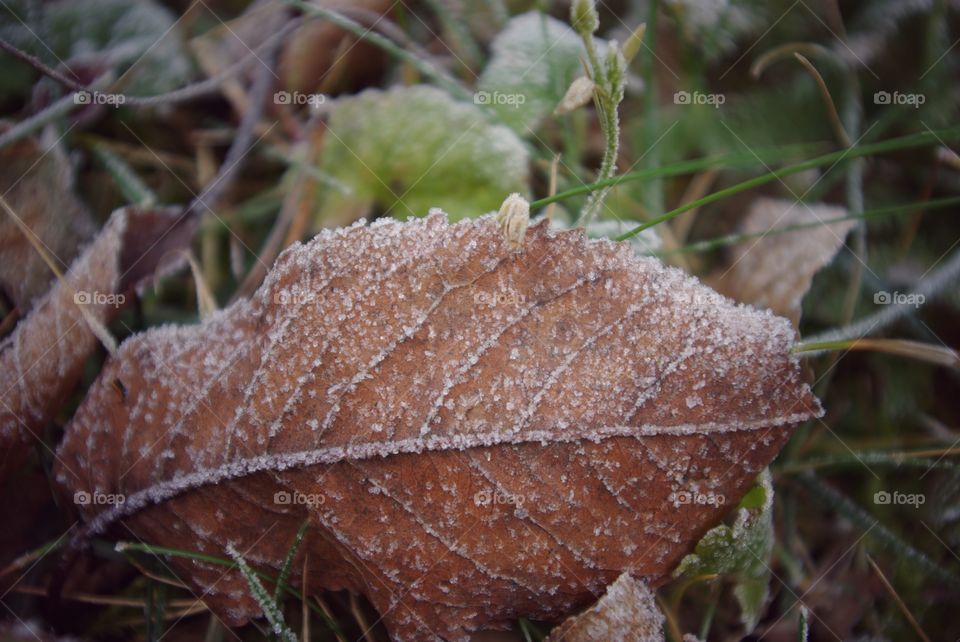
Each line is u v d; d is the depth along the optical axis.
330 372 0.12
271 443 0.12
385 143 0.14
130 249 0.13
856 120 0.15
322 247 0.12
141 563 0.13
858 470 0.14
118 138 0.15
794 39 0.15
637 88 0.15
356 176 0.14
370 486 0.12
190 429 0.12
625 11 0.15
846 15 0.15
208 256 0.14
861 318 0.14
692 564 0.12
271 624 0.12
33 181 0.14
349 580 0.12
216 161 0.15
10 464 0.12
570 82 0.14
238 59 0.15
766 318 0.12
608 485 0.12
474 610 0.12
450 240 0.12
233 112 0.15
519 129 0.14
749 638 0.13
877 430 0.14
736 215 0.15
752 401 0.11
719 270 0.14
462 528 0.12
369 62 0.15
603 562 0.12
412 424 0.12
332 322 0.12
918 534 0.14
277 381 0.12
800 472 0.14
